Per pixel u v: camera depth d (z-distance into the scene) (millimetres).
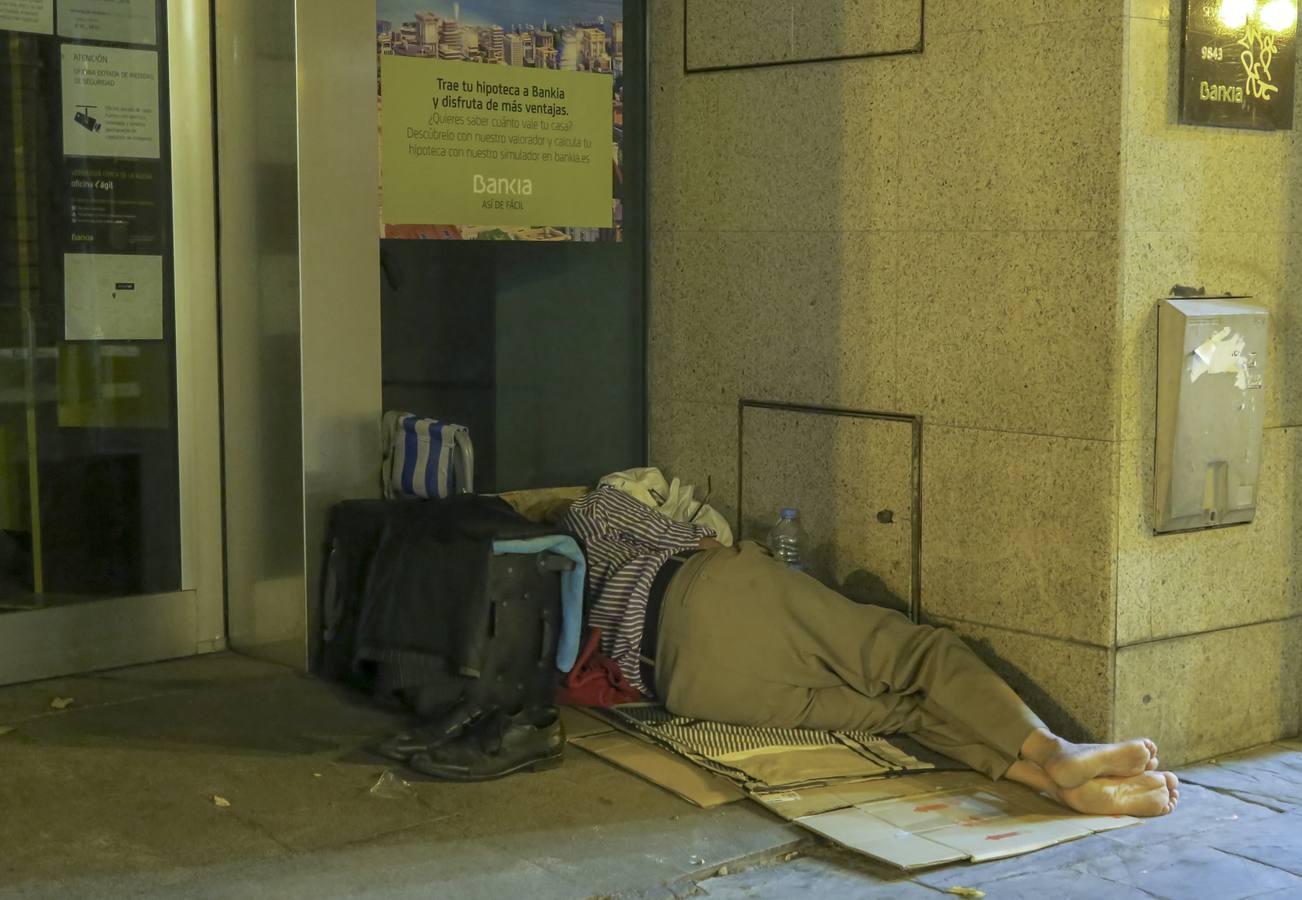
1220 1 4566
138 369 5176
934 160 4949
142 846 3760
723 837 3943
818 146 5324
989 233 4805
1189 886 3758
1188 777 4633
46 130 4902
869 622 4773
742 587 4793
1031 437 4730
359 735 4582
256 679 5102
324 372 5078
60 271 4973
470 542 4531
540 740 4402
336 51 4992
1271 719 5012
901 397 5121
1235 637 4867
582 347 5926
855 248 5230
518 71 5625
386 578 4734
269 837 3838
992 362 4828
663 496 5727
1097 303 4527
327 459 5117
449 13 5441
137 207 5117
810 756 4516
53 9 4879
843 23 5195
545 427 5867
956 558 4980
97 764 4309
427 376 5539
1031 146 4664
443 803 4105
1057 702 4711
